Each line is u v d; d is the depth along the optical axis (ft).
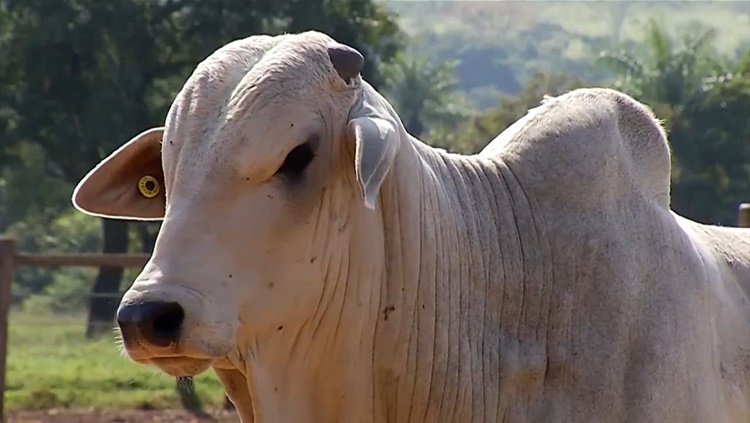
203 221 14.28
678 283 18.03
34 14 121.80
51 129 122.93
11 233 153.28
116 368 56.59
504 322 17.03
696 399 17.74
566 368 17.10
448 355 16.38
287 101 14.61
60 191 133.69
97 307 79.41
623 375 17.29
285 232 14.66
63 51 122.01
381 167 14.28
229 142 14.37
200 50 123.85
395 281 15.93
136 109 122.52
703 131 153.99
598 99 18.45
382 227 15.81
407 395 16.19
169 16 123.95
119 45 122.62
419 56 239.50
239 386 15.94
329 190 15.08
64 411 48.96
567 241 17.38
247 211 14.40
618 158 18.11
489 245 16.98
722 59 176.45
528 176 17.63
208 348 14.05
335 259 15.30
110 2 121.29
